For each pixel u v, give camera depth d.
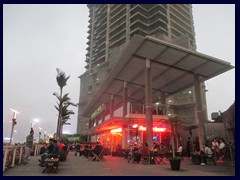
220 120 26.72
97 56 97.31
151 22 88.06
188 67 23.14
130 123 22.47
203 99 82.00
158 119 22.70
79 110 94.94
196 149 20.38
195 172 9.77
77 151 24.48
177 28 94.38
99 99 37.62
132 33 83.88
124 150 21.59
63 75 27.09
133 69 24.83
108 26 96.19
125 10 91.75
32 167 10.30
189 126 22.17
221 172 9.84
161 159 14.52
